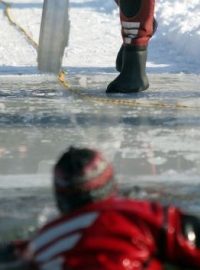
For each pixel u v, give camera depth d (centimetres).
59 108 2220
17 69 2786
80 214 982
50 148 1847
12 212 1469
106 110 2205
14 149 1845
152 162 1756
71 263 940
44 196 1555
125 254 945
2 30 3519
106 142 1889
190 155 1806
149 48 3281
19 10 4056
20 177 1666
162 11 3888
